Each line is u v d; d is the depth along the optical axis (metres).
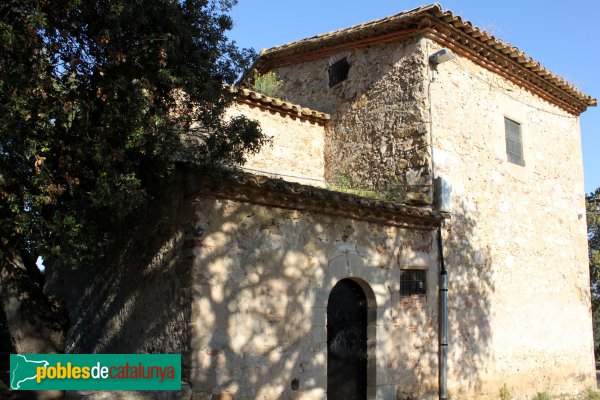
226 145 6.26
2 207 5.37
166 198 6.93
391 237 8.13
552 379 10.51
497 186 9.91
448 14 8.73
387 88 9.52
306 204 7.09
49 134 4.99
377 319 7.77
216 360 6.18
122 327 7.63
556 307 10.95
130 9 5.07
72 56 5.29
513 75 10.53
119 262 7.97
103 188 5.17
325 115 10.64
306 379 6.93
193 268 6.20
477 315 9.12
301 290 7.02
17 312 6.64
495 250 9.66
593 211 18.12
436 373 8.38
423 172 8.70
